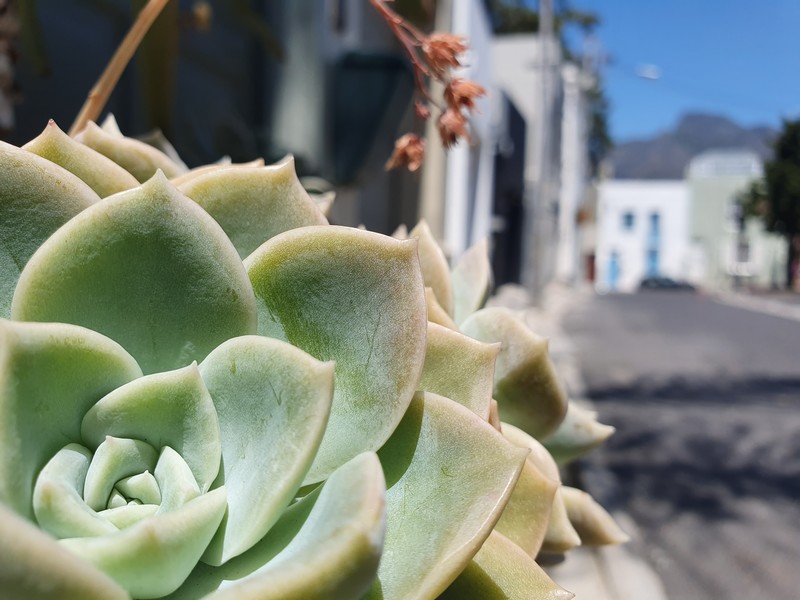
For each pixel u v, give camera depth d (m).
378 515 0.10
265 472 0.12
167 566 0.11
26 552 0.08
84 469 0.12
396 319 0.14
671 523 0.79
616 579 0.55
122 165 0.21
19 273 0.14
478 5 2.09
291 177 0.17
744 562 0.69
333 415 0.14
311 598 0.10
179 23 0.46
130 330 0.14
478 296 0.24
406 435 0.15
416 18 0.71
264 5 0.77
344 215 1.05
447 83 0.22
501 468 0.14
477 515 0.13
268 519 0.12
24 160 0.14
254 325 0.14
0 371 0.11
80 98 0.58
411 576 0.13
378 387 0.14
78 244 0.13
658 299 5.87
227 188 0.17
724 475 0.98
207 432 0.13
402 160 0.25
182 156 0.62
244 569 0.13
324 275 0.14
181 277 0.14
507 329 0.21
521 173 4.61
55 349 0.12
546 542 0.21
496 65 5.18
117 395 0.13
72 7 0.57
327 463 0.14
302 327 0.15
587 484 0.85
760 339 2.87
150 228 0.14
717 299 6.12
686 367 1.99
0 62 0.29
